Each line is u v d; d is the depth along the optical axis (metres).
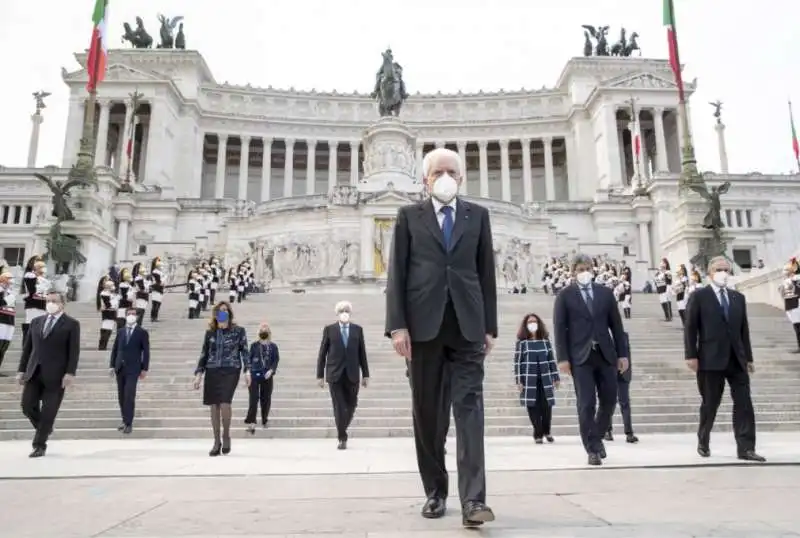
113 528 4.45
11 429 12.99
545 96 89.06
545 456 9.00
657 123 79.62
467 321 4.76
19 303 24.81
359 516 4.76
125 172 69.62
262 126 86.69
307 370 16.72
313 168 86.88
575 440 11.95
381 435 12.86
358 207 45.91
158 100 76.50
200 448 10.74
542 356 11.69
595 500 5.35
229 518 4.74
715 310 8.53
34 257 17.92
